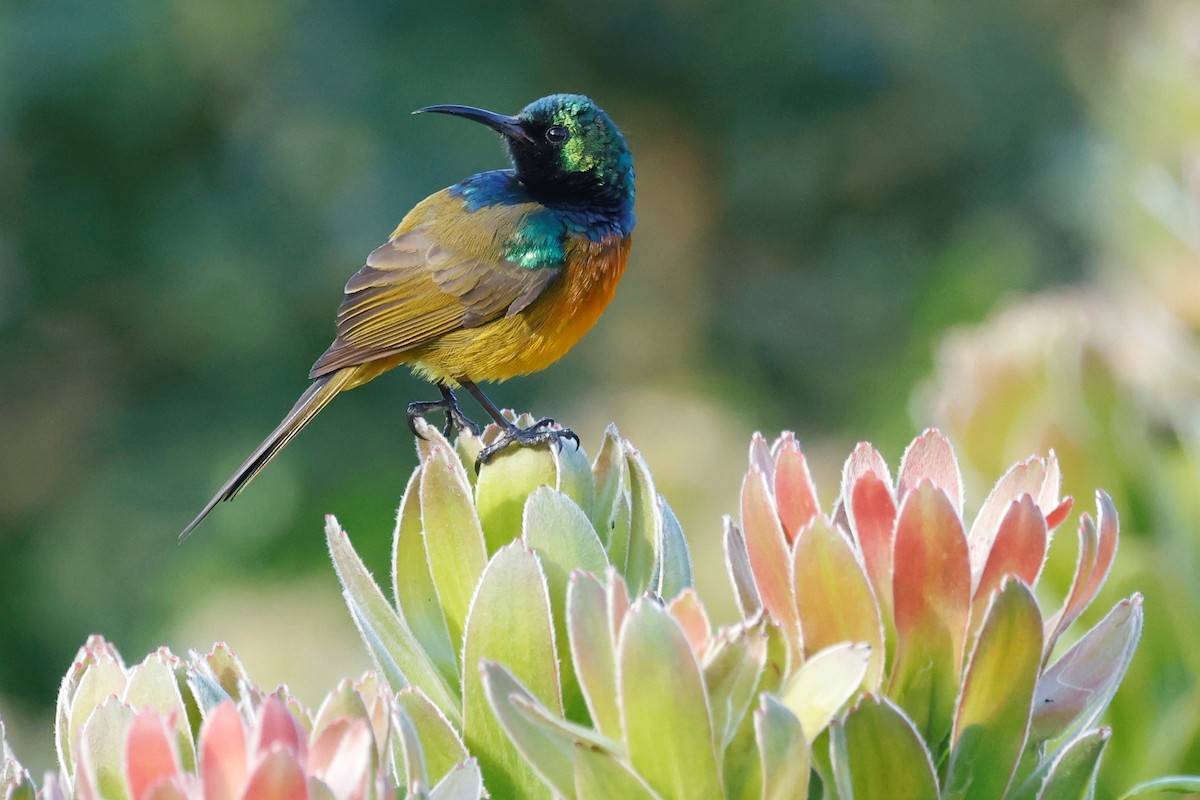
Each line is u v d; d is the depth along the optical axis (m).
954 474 2.61
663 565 2.78
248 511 19.09
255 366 20.27
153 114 19.70
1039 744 2.54
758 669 2.22
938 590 2.37
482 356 6.64
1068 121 23.86
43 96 19.19
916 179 25.23
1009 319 5.01
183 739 2.29
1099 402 4.66
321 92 20.64
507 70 22.02
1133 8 21.56
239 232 20.19
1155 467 4.68
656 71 25.42
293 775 1.81
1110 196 7.45
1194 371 5.45
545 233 6.61
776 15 25.14
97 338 20.38
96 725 2.29
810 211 25.88
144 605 19.23
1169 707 4.09
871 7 25.48
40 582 19.72
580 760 2.18
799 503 2.50
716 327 25.95
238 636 17.52
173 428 20.20
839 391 24.47
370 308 6.61
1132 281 6.57
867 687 2.37
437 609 2.79
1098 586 2.50
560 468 2.79
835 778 2.25
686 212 26.45
